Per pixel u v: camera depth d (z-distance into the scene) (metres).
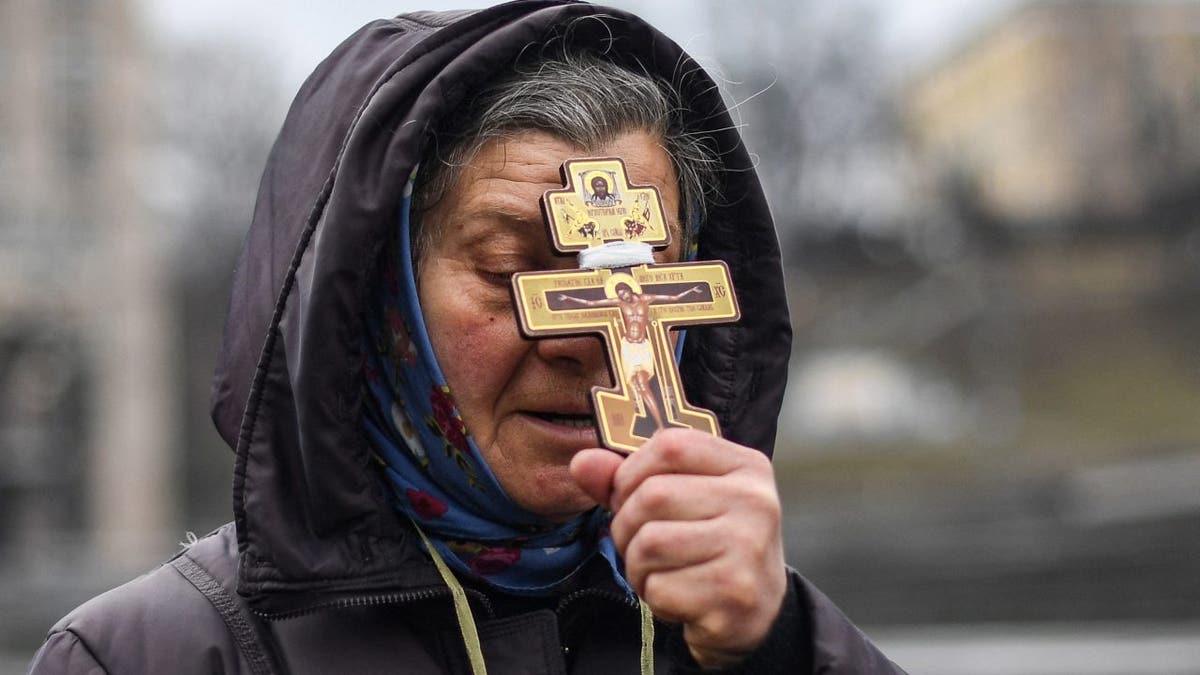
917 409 44.50
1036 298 50.59
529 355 2.04
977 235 52.38
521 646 2.06
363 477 2.04
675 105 2.28
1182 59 60.56
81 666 1.99
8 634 17.97
